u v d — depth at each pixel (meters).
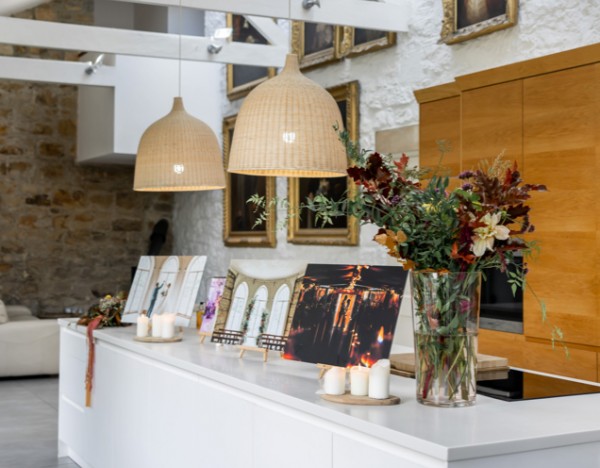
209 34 10.09
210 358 3.55
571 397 2.63
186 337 4.43
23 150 11.05
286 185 8.41
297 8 6.21
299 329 2.94
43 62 8.80
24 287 11.05
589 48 4.09
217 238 10.16
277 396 2.69
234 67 9.48
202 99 9.91
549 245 4.37
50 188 11.19
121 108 9.43
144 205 11.70
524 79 4.50
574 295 4.24
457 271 2.43
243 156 3.62
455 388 2.45
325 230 7.63
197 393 3.33
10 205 10.98
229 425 3.05
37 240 11.12
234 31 9.41
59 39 7.15
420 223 2.41
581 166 4.18
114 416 4.34
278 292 3.54
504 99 4.63
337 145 3.64
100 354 4.61
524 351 4.57
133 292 4.88
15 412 6.98
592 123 4.11
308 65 7.86
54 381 8.68
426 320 2.47
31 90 11.08
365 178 2.46
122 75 9.40
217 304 4.11
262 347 3.45
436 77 6.35
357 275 2.87
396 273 2.76
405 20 6.61
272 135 3.56
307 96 3.61
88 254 11.38
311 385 2.85
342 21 6.36
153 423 3.80
